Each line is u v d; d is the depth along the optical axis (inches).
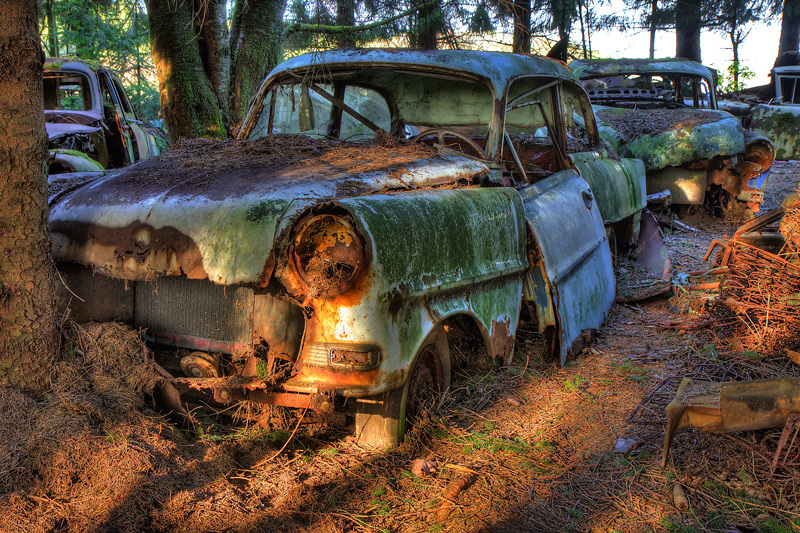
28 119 106.3
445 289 112.3
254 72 298.8
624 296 208.5
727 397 102.4
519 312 139.9
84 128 297.4
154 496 93.4
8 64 103.5
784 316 144.9
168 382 109.5
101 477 95.6
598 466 109.0
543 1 438.3
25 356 106.9
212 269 104.0
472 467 107.2
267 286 103.7
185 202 111.1
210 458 103.7
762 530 91.9
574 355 151.6
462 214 119.3
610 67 380.8
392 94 172.1
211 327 112.2
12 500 90.2
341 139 166.1
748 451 110.6
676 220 331.9
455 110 167.0
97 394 108.0
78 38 506.0
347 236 98.4
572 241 159.3
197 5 272.1
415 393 118.0
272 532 88.5
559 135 181.3
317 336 100.3
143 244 109.7
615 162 223.5
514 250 135.2
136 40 525.3
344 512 94.4
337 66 158.7
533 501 99.0
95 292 120.0
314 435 116.0
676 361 152.7
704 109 357.4
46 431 99.8
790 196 152.4
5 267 105.3
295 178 115.0
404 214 106.3
